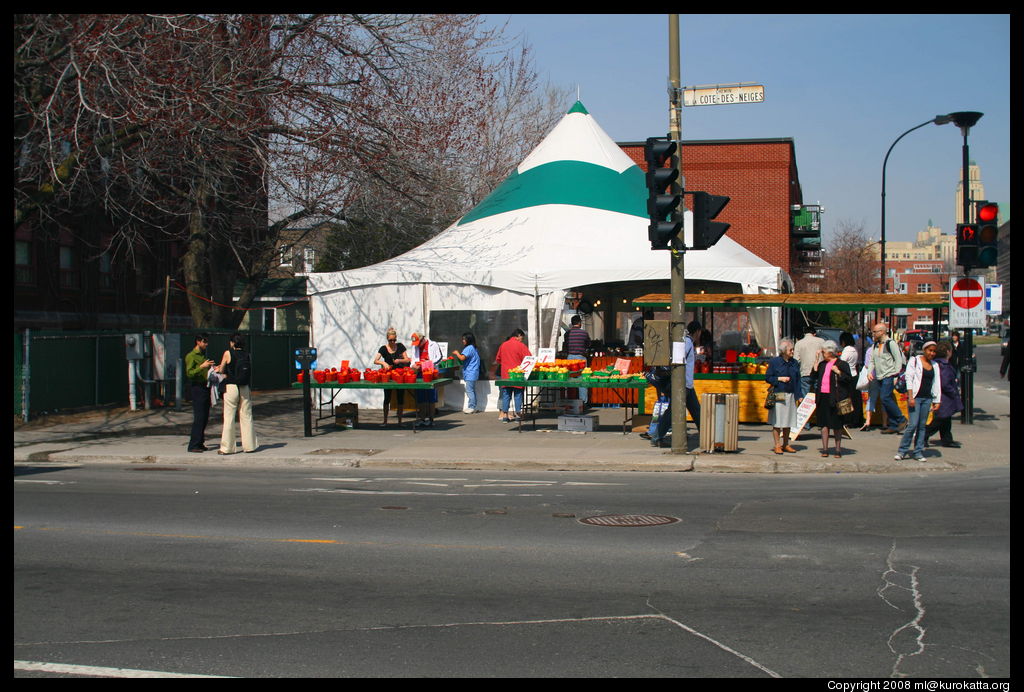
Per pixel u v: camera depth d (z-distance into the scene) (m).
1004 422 19.09
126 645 5.65
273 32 21.02
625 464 13.69
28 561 7.76
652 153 13.32
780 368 14.23
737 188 47.75
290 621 6.11
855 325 40.91
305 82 20.30
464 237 23.20
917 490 11.31
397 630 5.91
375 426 18.75
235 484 12.21
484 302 21.27
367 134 20.91
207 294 30.41
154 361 22.30
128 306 41.22
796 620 6.05
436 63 23.17
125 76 17.97
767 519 9.43
